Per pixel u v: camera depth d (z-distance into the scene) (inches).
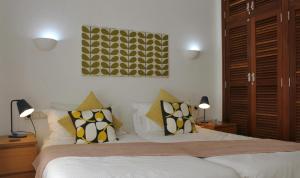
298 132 125.3
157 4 151.5
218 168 69.4
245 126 152.4
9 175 101.9
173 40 155.9
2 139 107.6
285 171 74.7
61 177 62.6
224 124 151.3
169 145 98.4
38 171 82.5
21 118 121.0
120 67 141.1
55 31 127.6
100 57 136.6
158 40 151.3
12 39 119.8
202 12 165.2
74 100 131.0
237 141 102.5
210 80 167.3
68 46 130.0
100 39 136.6
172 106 131.6
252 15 147.3
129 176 63.1
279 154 83.3
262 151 86.7
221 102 168.1
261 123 142.8
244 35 152.5
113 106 139.3
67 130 112.2
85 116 113.5
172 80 155.6
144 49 147.4
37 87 124.0
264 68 140.6
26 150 104.0
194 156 83.3
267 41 138.9
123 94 141.8
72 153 84.1
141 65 146.5
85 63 133.3
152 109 133.3
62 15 129.1
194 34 162.4
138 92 145.6
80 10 132.8
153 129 129.3
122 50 141.7
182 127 127.3
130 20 144.2
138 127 133.4
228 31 163.5
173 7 156.3
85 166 69.8
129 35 143.5
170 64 154.9
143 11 147.6
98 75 136.1
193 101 161.8
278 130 133.5
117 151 86.9
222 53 166.9
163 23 153.1
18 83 120.7
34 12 123.8
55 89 127.3
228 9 163.0
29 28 122.7
